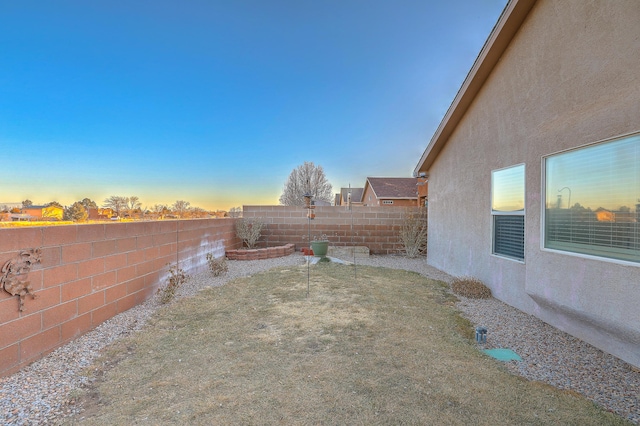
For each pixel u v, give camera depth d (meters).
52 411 2.67
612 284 3.60
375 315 5.20
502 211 6.21
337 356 3.70
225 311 5.45
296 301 5.96
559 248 4.49
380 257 11.86
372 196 30.97
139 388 3.04
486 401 2.80
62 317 4.00
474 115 7.35
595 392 3.04
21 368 3.39
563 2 4.42
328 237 12.81
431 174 10.31
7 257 3.26
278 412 2.62
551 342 4.25
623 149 3.53
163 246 6.80
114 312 5.11
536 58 5.04
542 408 2.71
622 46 3.46
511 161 5.85
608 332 3.79
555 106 4.56
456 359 3.66
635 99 3.31
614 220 3.63
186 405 2.73
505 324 4.95
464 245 7.86
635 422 2.54
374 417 2.55
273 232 12.93
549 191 4.70
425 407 2.69
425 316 5.22
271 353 3.79
